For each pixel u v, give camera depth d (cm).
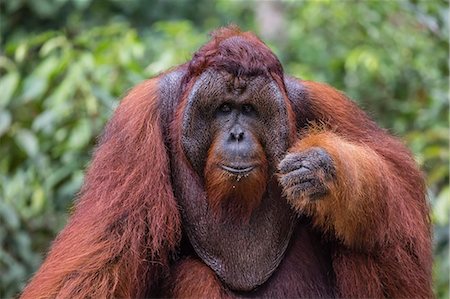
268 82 741
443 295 1296
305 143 746
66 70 1388
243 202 758
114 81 1348
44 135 1372
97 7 2119
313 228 812
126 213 744
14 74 1352
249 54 739
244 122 744
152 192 751
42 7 1962
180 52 1396
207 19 2278
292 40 1917
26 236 1317
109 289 732
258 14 1997
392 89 1633
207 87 740
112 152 766
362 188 740
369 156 761
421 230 795
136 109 775
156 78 809
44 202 1364
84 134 1301
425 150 1330
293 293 791
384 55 1603
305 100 823
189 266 775
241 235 779
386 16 1681
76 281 727
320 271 812
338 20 1769
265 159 751
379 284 782
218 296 763
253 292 790
